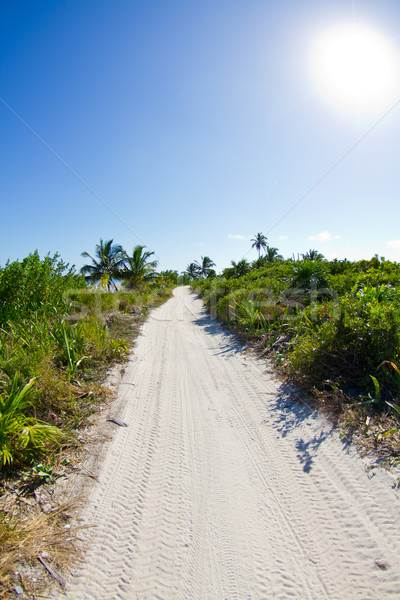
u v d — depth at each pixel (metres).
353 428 3.44
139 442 3.67
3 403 3.26
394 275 8.36
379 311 4.35
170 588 2.00
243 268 22.75
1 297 8.02
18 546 2.23
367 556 2.10
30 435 3.14
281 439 3.55
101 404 4.56
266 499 2.72
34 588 1.96
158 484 2.96
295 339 6.09
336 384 4.24
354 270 12.10
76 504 2.69
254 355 6.75
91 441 3.62
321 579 2.00
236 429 3.88
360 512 2.45
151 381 5.63
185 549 2.28
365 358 4.35
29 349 5.37
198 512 2.62
